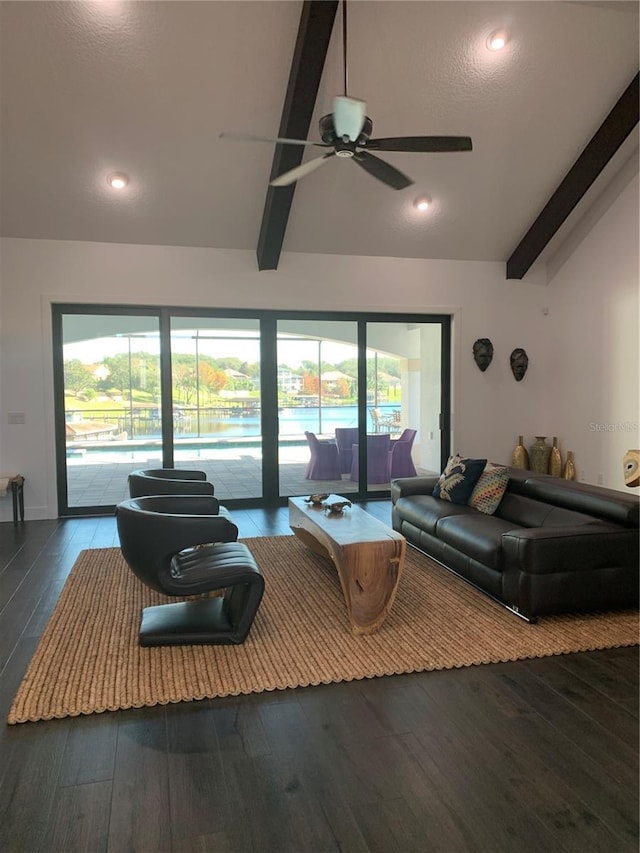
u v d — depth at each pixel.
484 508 4.12
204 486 4.26
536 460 6.64
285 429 6.34
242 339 6.15
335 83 4.33
